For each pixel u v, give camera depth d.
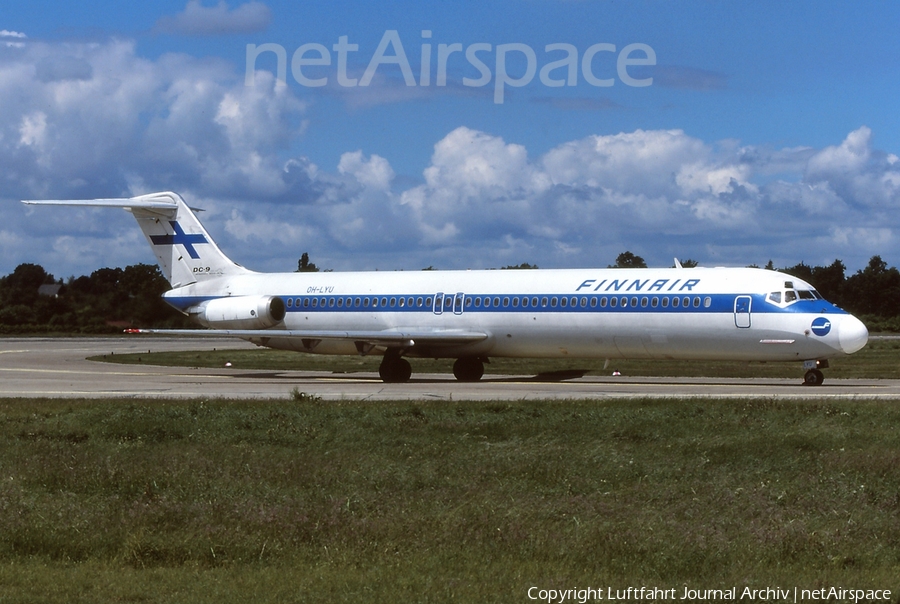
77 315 162.75
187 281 75.31
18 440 34.31
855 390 53.25
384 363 66.69
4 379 68.06
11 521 22.08
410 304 65.50
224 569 18.98
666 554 19.22
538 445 31.86
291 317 69.88
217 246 74.44
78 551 20.30
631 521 21.98
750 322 54.88
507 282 62.69
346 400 47.72
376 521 22.02
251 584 17.69
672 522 21.91
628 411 39.34
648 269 59.69
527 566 18.84
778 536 20.53
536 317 60.69
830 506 23.50
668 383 61.50
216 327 70.12
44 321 161.38
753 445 31.38
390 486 26.09
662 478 27.05
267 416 39.00
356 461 29.31
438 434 34.66
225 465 28.92
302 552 20.16
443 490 25.50
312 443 33.38
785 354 54.78
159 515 22.69
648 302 57.31
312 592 17.20
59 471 27.89
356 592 17.19
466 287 63.88
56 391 57.19
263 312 68.12
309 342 68.19
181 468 28.20
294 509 23.06
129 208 75.06
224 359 94.56
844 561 19.28
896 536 21.16
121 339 151.38
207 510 23.20
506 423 36.66
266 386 60.84
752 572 18.53
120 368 82.25
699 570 18.83
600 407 41.25
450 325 63.81
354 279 68.81
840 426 35.34
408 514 22.80
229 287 73.00
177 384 62.97
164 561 19.56
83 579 18.11
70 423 38.34
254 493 25.17
